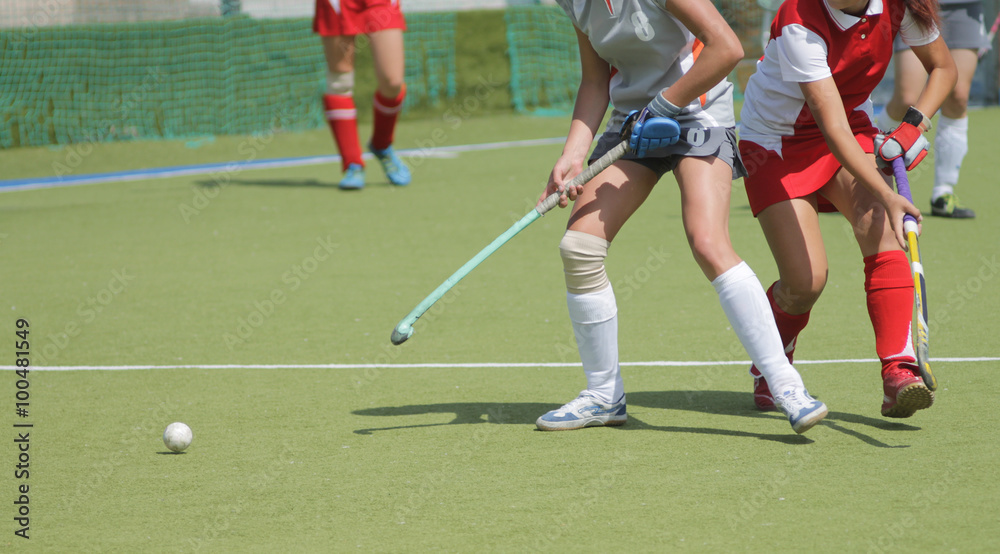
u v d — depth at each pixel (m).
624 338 17.78
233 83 57.31
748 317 12.32
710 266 12.45
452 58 61.72
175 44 55.94
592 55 13.40
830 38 12.56
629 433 12.91
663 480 11.14
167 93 56.16
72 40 53.84
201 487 11.45
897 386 12.27
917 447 11.86
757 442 12.31
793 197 13.25
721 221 12.53
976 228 25.58
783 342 13.91
